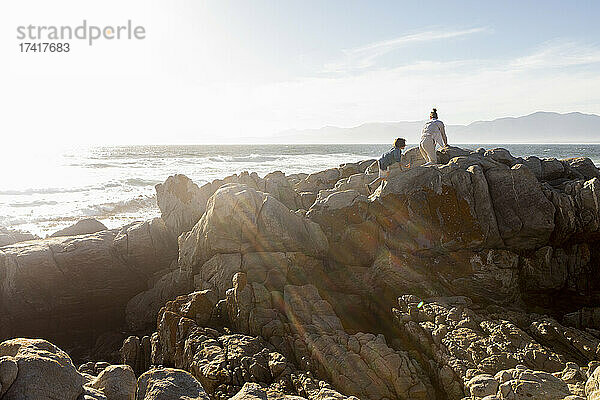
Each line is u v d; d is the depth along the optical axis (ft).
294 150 463.01
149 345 37.52
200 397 16.30
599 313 34.86
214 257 41.57
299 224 41.65
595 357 28.12
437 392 28.25
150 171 177.47
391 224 41.22
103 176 158.81
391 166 46.70
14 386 13.08
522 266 39.34
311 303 35.06
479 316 33.14
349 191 45.14
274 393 20.39
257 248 40.32
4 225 79.66
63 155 320.70
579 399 19.94
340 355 28.81
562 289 39.68
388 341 34.86
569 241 39.88
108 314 51.96
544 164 47.98
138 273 53.72
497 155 47.70
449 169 39.96
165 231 57.00
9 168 187.73
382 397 26.73
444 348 29.32
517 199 38.96
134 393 17.16
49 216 88.22
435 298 36.42
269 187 57.11
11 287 47.65
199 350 29.89
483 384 23.29
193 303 35.70
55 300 49.19
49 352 15.28
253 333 32.83
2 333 47.75
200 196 59.57
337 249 42.78
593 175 49.19
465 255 38.81
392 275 39.70
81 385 14.78
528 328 32.27
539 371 24.02
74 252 50.44
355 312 38.60
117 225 79.77
